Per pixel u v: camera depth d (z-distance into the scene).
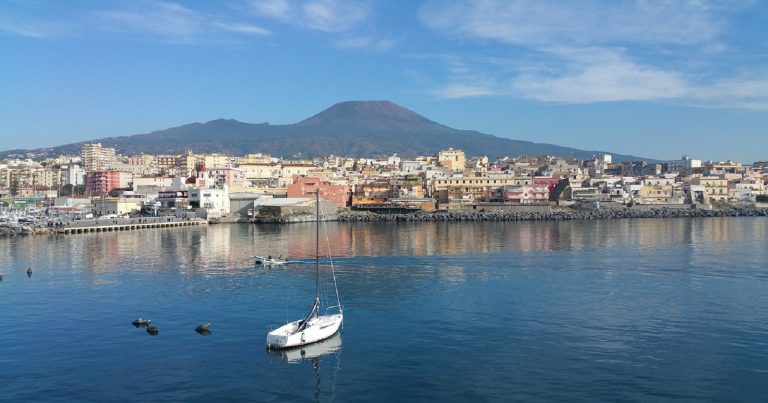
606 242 175.88
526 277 114.94
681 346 70.94
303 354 69.25
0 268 130.50
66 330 79.69
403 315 85.88
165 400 57.12
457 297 97.25
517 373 62.81
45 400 57.31
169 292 103.38
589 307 89.88
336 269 126.56
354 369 64.44
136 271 126.00
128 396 58.09
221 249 166.25
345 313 87.25
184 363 66.69
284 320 84.25
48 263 138.00
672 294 98.81
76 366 65.88
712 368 63.84
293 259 142.88
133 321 83.31
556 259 138.38
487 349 70.31
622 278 113.25
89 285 110.00
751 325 79.69
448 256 144.88
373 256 146.12
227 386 60.28
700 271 120.62
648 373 62.56
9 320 84.81
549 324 80.56
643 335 75.38
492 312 87.12
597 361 66.06
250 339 75.19
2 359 68.19
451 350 70.06
